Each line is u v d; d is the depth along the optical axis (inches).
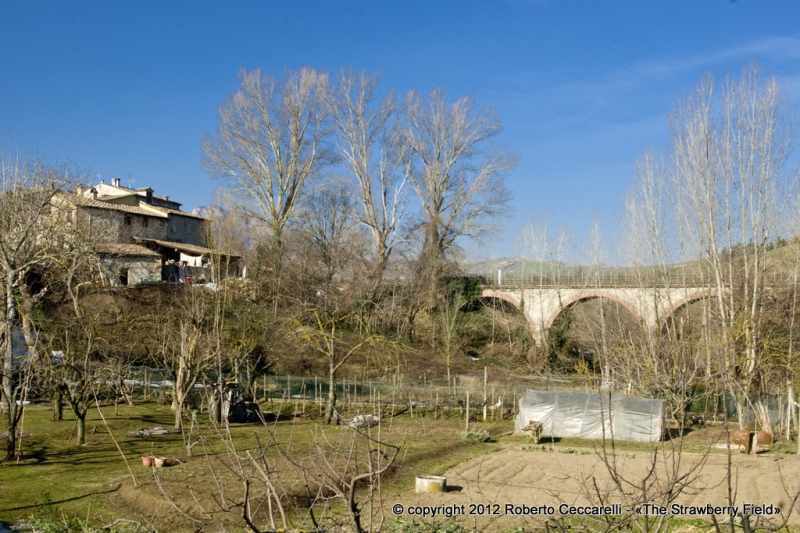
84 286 1475.1
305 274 1959.9
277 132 2158.0
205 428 970.7
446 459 861.8
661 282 1660.9
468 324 2258.9
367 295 2062.0
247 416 1099.9
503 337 2317.9
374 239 2335.1
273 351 1432.1
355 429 311.0
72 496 558.9
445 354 1990.7
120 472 649.6
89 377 820.0
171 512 501.7
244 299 1659.7
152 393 1296.8
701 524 511.8
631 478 732.7
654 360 1230.9
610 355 1373.0
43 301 1322.6
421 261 2282.2
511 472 773.9
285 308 1651.1
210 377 1192.2
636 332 1675.7
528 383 1809.8
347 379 1589.6
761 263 1438.2
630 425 1087.6
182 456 734.5
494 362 2111.2
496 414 1364.4
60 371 824.9
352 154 2319.1
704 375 1263.5
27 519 487.5
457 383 1727.4
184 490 566.6
